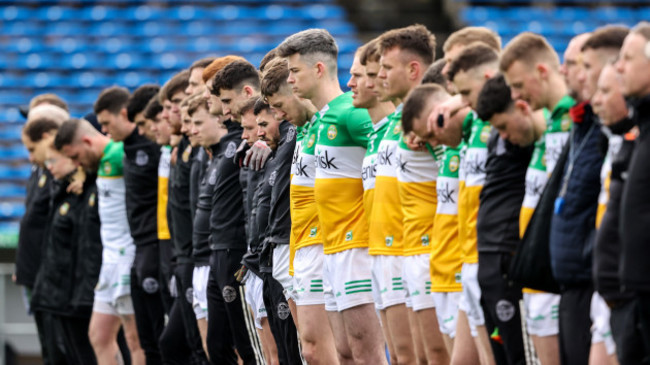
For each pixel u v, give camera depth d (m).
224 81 14.91
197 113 16.03
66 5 41.44
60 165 20.61
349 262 13.03
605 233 8.96
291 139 14.09
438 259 11.81
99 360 20.12
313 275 13.48
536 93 9.99
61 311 21.00
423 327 12.20
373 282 12.79
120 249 19.80
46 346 21.91
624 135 8.87
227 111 15.09
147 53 39.41
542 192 9.98
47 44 39.94
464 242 11.38
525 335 10.67
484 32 12.27
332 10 40.94
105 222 19.95
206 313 16.48
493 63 10.98
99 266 20.50
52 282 21.16
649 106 8.44
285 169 14.03
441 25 40.09
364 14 40.91
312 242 13.50
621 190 8.88
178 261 17.58
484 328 11.24
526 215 10.27
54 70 38.88
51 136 22.25
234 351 15.98
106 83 38.47
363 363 13.05
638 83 8.43
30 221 22.89
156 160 19.14
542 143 10.26
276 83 13.44
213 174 16.02
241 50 39.53
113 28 40.53
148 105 18.14
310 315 13.50
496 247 10.69
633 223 8.48
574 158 9.59
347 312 13.04
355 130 12.99
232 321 15.53
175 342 17.95
